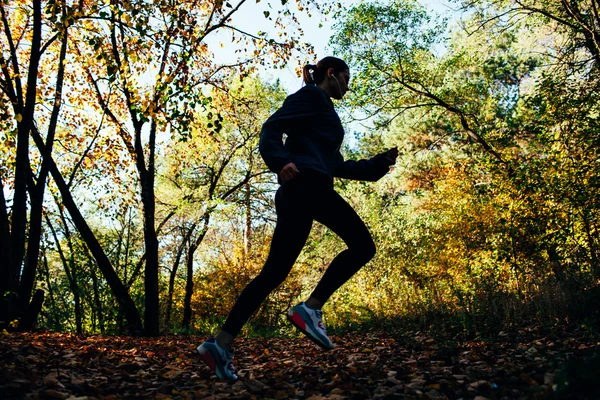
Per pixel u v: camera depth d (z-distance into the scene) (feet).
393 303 39.73
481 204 41.73
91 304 42.75
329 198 8.80
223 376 8.84
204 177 62.95
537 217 32.12
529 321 20.26
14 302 27.76
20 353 12.50
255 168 64.03
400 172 81.10
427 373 9.66
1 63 28.94
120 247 49.06
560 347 12.69
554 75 39.40
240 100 43.73
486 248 38.58
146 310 36.65
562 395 5.97
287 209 8.63
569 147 31.81
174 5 30.66
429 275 43.68
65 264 44.21
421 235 48.06
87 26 30.17
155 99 28.78
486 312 23.65
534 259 32.45
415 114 76.95
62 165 43.42
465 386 8.24
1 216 26.58
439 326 24.77
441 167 48.01
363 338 26.16
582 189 29.48
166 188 60.64
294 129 8.99
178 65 30.53
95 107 40.24
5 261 26.45
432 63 57.82
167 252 72.69
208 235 75.20
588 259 25.26
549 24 48.16
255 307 8.88
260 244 68.69
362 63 55.26
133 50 30.27
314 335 8.86
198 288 66.59
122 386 9.43
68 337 24.45
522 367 9.20
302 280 77.05
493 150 44.37
